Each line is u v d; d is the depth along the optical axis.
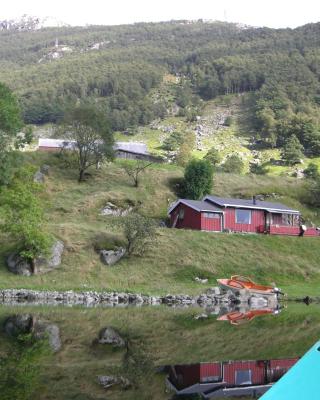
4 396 16.27
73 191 74.06
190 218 67.38
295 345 25.73
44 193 71.44
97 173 80.81
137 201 74.00
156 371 20.25
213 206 68.25
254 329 31.00
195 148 179.00
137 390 17.56
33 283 49.53
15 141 65.88
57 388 17.44
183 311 40.53
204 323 33.53
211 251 58.16
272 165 161.50
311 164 147.00
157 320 34.59
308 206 84.81
